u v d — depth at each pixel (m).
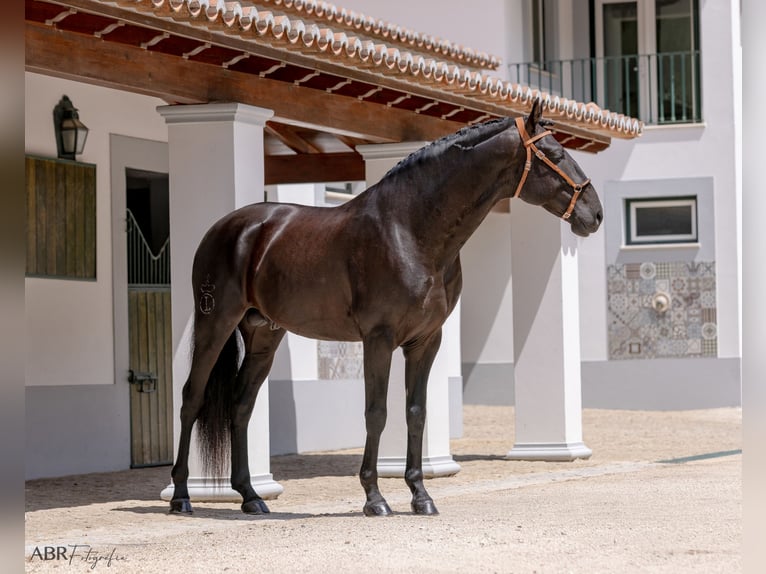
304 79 10.95
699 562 6.73
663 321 23.30
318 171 14.80
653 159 23.56
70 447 13.38
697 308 23.16
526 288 14.73
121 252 14.20
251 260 9.28
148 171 14.73
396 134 12.50
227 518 9.35
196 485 10.48
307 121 11.31
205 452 9.50
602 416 21.91
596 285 23.64
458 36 23.75
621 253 23.55
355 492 11.57
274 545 7.53
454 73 12.06
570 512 9.20
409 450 9.05
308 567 6.66
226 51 10.14
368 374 8.62
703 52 23.48
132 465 14.16
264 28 9.92
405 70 11.42
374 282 8.56
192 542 7.88
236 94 10.55
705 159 23.30
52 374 13.23
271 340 9.67
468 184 8.52
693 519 8.69
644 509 9.38
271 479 10.73
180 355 10.48
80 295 13.64
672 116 23.64
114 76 9.48
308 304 8.95
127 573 6.72
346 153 14.64
